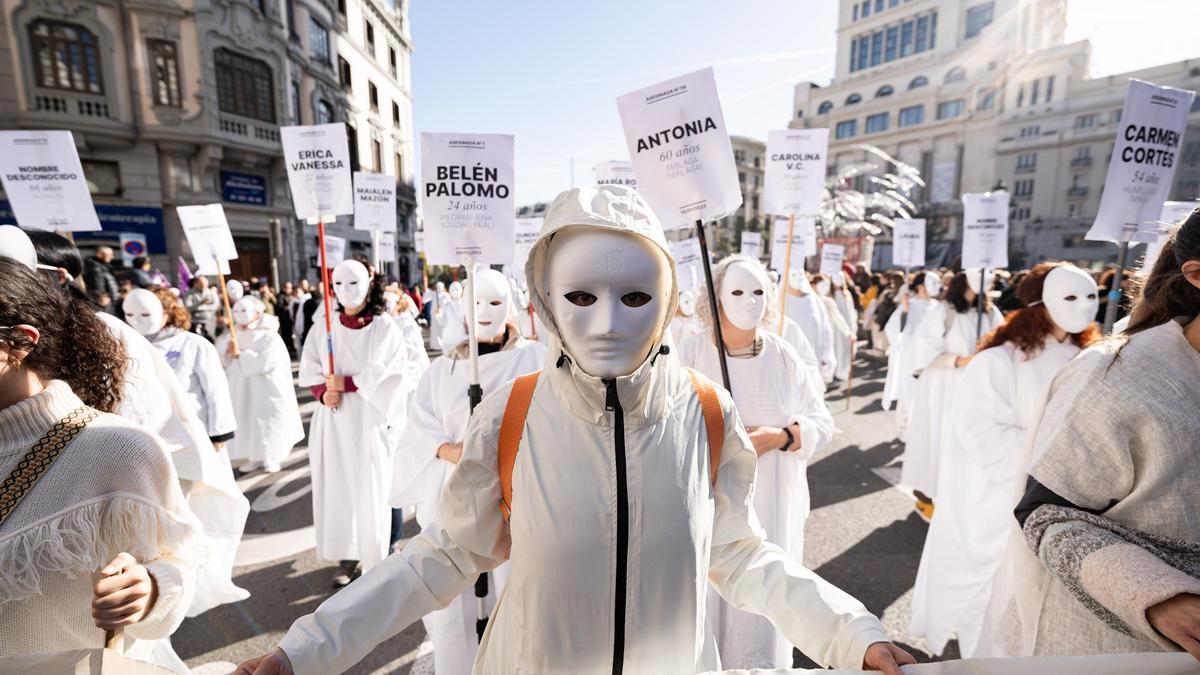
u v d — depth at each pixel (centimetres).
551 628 95
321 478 324
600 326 87
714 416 106
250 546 363
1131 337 114
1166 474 102
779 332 281
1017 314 248
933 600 250
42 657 88
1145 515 105
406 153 3366
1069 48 3678
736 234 4606
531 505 96
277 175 1959
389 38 3109
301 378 334
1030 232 3909
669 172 209
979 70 4075
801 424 210
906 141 4412
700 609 102
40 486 106
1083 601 105
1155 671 92
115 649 110
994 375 240
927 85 4366
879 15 4650
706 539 101
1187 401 102
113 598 105
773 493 215
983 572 235
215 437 351
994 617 173
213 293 820
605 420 97
